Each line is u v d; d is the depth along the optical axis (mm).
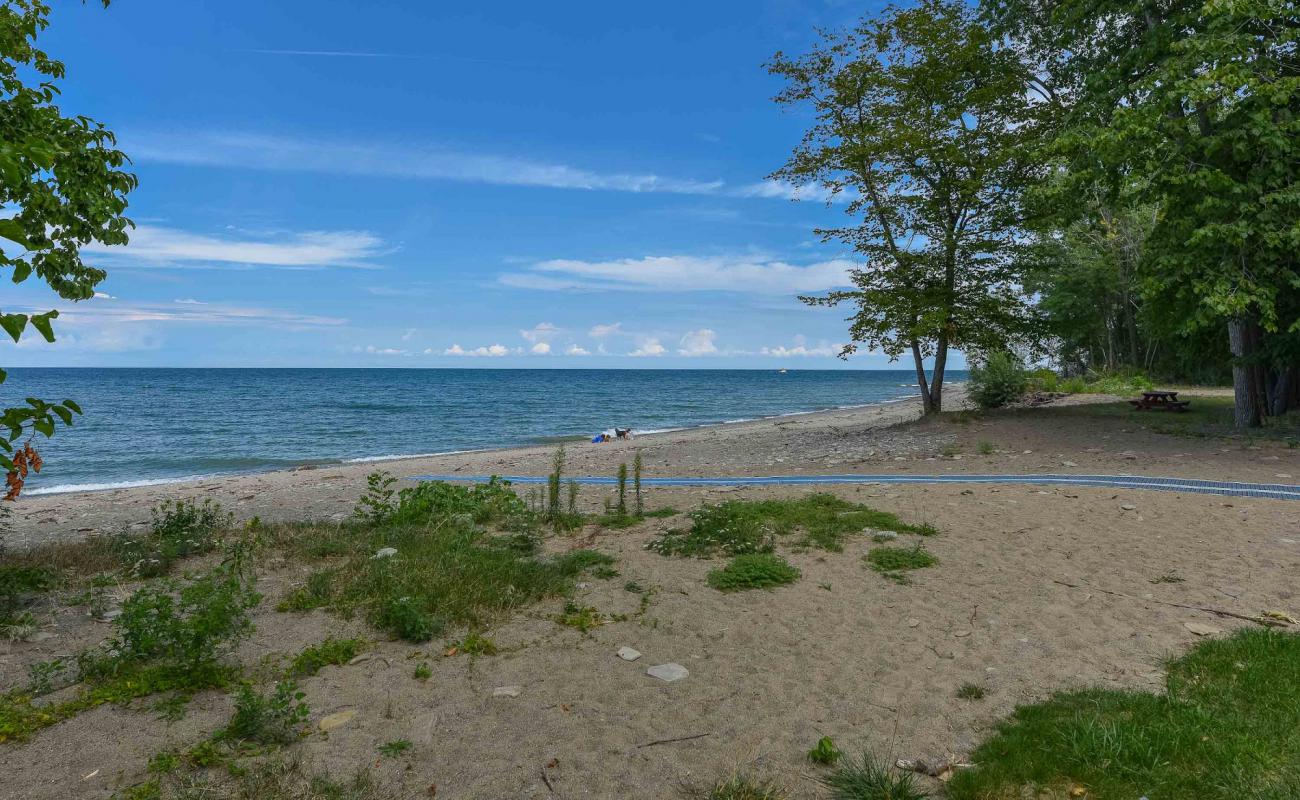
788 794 3336
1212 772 3256
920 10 20062
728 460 18078
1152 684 4316
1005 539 7902
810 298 22609
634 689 4512
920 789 3383
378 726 3979
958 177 20875
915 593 6258
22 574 6555
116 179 6703
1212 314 13500
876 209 21359
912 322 21734
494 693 4422
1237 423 17688
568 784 3426
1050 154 16422
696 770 3562
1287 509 9023
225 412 54156
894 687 4473
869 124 21016
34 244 2627
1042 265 21656
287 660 4887
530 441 33156
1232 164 14453
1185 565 6809
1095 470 12719
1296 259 14078
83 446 31156
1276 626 5227
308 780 3365
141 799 3217
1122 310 40750
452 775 3490
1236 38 13242
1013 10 20594
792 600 6148
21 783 3359
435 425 42906
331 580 6504
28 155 2344
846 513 9242
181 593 5676
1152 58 15656
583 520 9383
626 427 40312
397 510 9977
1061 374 46250
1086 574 6633
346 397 78562
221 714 4074
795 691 4453
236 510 12164
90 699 4172
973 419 21375
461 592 6035
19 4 6758
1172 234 15039
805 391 98500
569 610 5949
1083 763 3402
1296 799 3002
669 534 8305
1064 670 4613
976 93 19984
